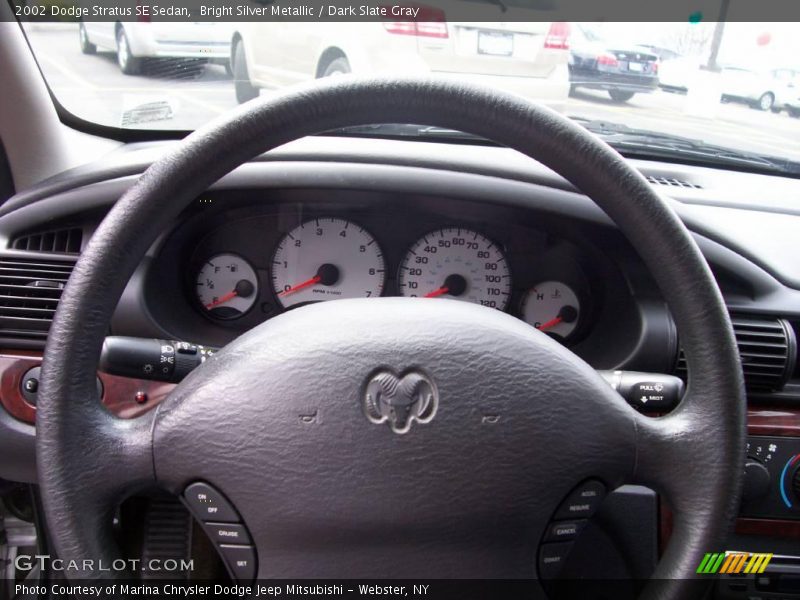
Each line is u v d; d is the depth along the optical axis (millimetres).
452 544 873
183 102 1974
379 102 906
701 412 907
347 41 2242
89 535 857
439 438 856
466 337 879
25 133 1682
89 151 1806
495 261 1716
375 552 872
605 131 1961
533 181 1590
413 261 1730
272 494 861
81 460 859
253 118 891
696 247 921
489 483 863
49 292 1461
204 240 1687
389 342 868
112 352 1185
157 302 1531
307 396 857
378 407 854
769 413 1498
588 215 1546
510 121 914
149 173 887
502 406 867
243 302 1722
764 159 1931
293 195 1609
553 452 879
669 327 1499
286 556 879
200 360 1229
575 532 917
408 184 1576
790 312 1519
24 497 1787
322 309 909
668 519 1345
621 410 911
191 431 869
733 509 896
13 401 1412
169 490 892
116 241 875
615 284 1605
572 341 1720
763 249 1591
